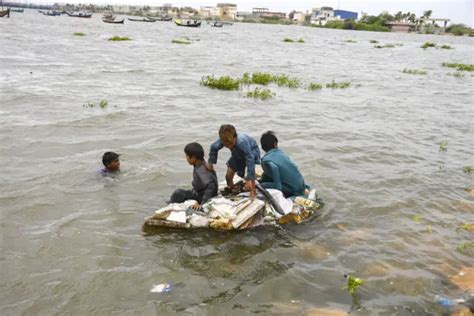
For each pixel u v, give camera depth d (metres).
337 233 5.55
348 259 4.93
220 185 6.52
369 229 5.70
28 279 4.27
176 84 17.02
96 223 5.46
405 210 6.33
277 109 13.30
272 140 6.37
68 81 16.08
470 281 4.57
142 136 9.35
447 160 9.01
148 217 5.43
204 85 17.05
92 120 10.37
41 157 7.69
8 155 7.68
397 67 32.03
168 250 4.95
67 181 6.69
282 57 34.97
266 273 4.59
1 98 12.23
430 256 5.07
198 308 3.96
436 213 6.30
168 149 8.52
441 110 15.06
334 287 4.39
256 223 5.64
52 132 9.21
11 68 18.45
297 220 5.77
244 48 43.00
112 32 57.91
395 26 153.88
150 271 4.51
